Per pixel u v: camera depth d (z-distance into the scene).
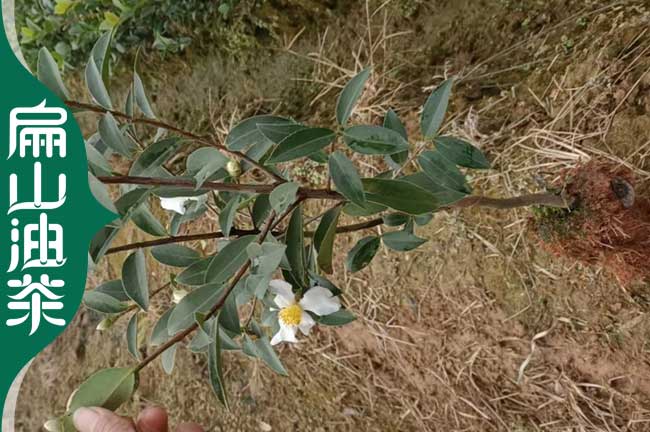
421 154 0.39
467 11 0.68
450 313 0.64
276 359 0.38
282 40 0.83
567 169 0.53
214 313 0.34
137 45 0.92
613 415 0.55
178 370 0.92
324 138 0.35
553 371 0.58
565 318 0.56
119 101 1.01
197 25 0.88
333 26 0.79
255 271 0.33
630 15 0.55
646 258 0.47
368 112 0.72
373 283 0.70
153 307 0.92
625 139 0.52
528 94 0.60
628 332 0.53
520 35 0.63
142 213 0.38
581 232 0.46
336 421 0.75
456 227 0.63
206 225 0.82
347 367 0.74
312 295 0.38
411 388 0.69
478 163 0.38
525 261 0.58
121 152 0.34
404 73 0.71
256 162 0.36
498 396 0.62
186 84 0.94
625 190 0.46
